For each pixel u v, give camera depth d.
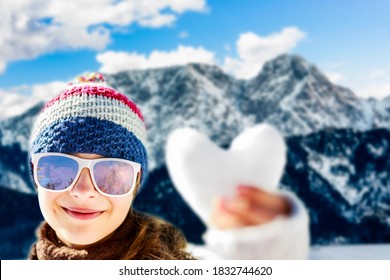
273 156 0.40
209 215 0.37
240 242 0.36
